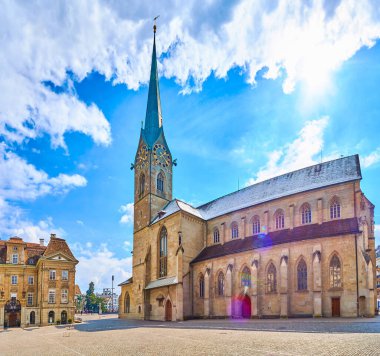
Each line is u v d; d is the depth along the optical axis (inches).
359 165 2148.1
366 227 2166.6
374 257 2133.4
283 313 1942.7
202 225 2908.5
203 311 2495.1
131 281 3272.6
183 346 920.3
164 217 2901.1
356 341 842.8
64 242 3602.4
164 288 2689.5
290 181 2554.1
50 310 3289.9
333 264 1855.3
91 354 888.9
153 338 1206.3
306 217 2258.9
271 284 2102.6
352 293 1747.0
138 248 3230.8
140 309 2972.4
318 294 1823.3
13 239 3496.6
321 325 1333.7
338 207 2116.1
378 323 1315.2
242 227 2596.0
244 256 2288.4
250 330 1331.2
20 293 3378.4
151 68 3959.2
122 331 1680.6
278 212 2426.2
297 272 1987.0
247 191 2893.7
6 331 2593.5
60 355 910.4
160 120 3698.3
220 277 2426.2
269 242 2222.0
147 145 3452.3
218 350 805.2
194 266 2657.5
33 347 1203.9
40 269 3395.7
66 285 3435.0
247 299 2247.8
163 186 3427.7
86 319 3759.8
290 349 767.1
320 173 2378.2
